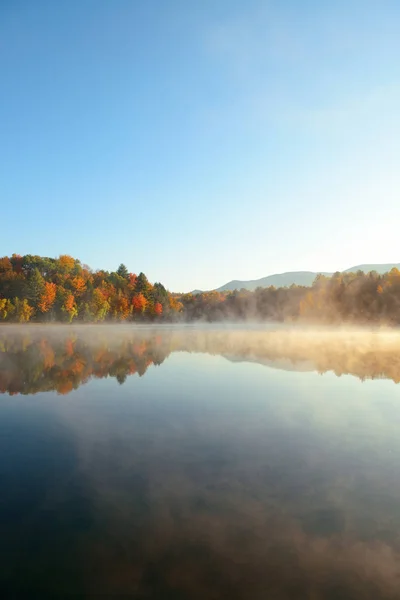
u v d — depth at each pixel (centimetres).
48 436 1134
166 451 1021
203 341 4781
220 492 793
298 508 732
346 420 1303
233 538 640
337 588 534
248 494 785
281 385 1897
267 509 727
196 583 542
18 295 9269
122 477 860
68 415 1358
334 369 2422
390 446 1063
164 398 1614
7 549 610
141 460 959
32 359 2789
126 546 617
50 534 649
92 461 951
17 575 556
